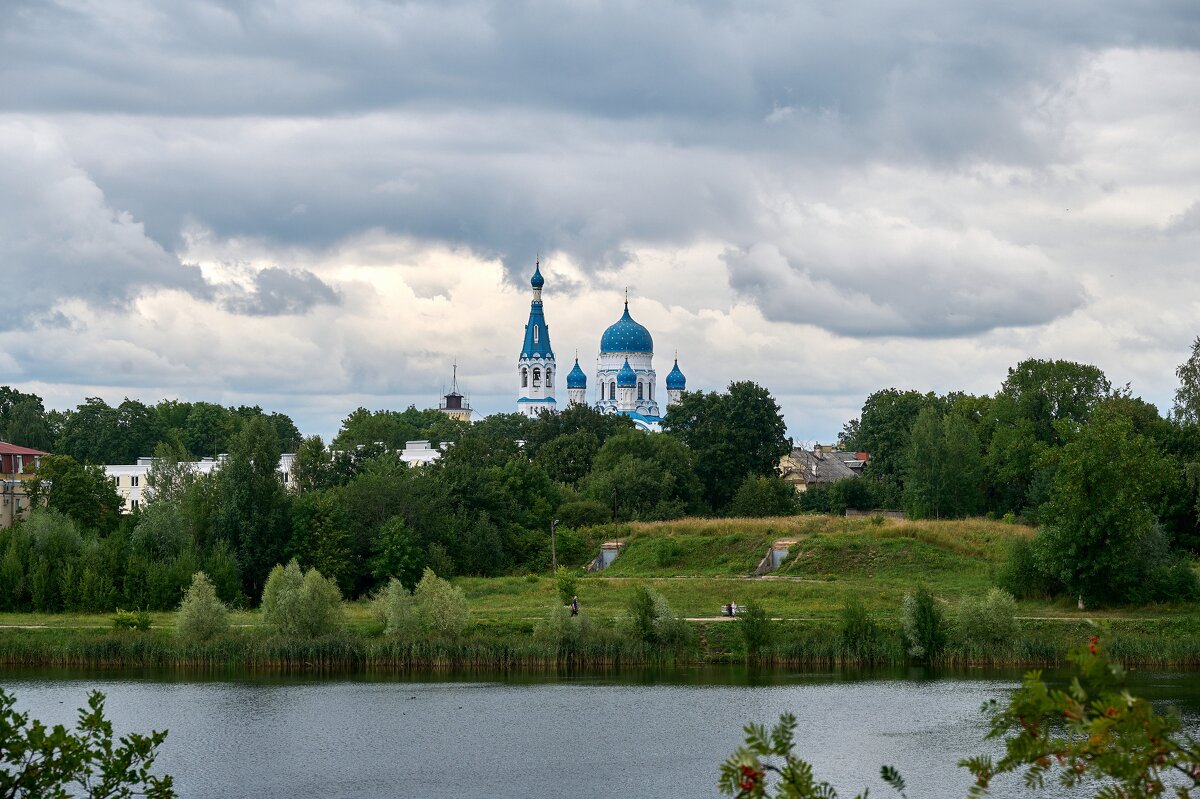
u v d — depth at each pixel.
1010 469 186.25
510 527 164.88
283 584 112.44
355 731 83.75
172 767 75.31
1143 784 23.34
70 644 108.62
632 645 106.69
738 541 150.88
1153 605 117.56
